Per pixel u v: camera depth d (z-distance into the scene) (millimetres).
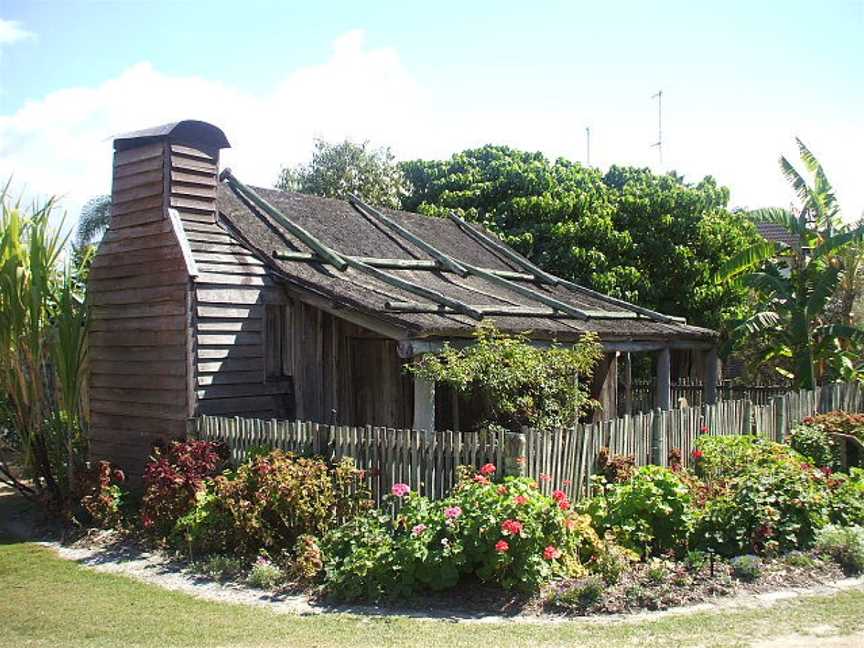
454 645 6539
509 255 19203
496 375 11094
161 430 12156
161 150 12305
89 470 11484
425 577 7828
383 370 14016
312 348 13250
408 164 29172
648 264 24312
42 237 11742
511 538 7812
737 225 25531
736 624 6957
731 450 11180
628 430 11117
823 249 19312
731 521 9023
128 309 12734
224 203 14227
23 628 7113
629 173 28969
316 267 13648
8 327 11570
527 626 7008
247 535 9016
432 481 9375
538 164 26422
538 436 9477
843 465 13312
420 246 16953
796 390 20141
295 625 7109
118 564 9375
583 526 8453
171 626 7109
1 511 12547
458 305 12531
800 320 19656
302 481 9086
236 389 12328
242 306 12516
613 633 6770
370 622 7168
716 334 17234
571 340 13836
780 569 8414
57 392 12203
